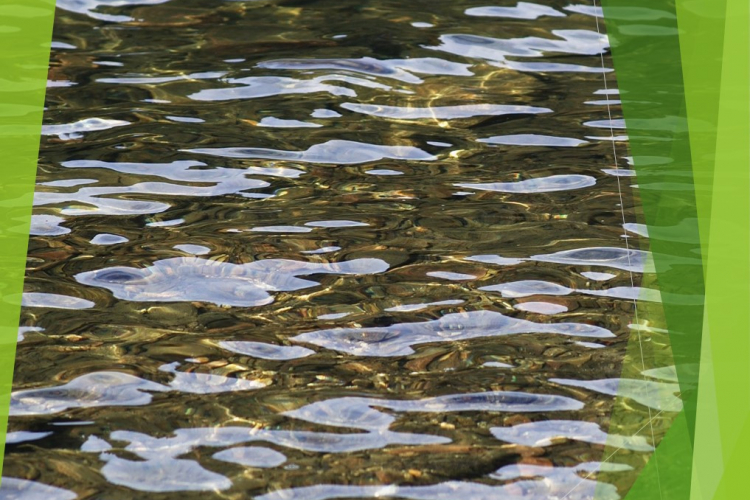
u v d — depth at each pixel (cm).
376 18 1491
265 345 721
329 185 986
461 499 567
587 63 1334
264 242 870
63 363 690
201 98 1196
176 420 632
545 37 1426
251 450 604
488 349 724
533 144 1092
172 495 562
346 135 1105
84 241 861
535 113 1179
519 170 1030
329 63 1311
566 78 1284
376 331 742
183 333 733
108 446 604
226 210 927
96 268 820
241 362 699
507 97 1223
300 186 981
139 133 1093
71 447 602
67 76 1247
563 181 1004
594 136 1111
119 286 794
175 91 1214
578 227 909
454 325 753
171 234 879
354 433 624
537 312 774
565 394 675
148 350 710
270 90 1223
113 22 1447
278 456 599
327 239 878
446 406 656
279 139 1091
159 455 597
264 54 1338
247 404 651
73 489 564
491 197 970
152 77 1254
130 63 1298
